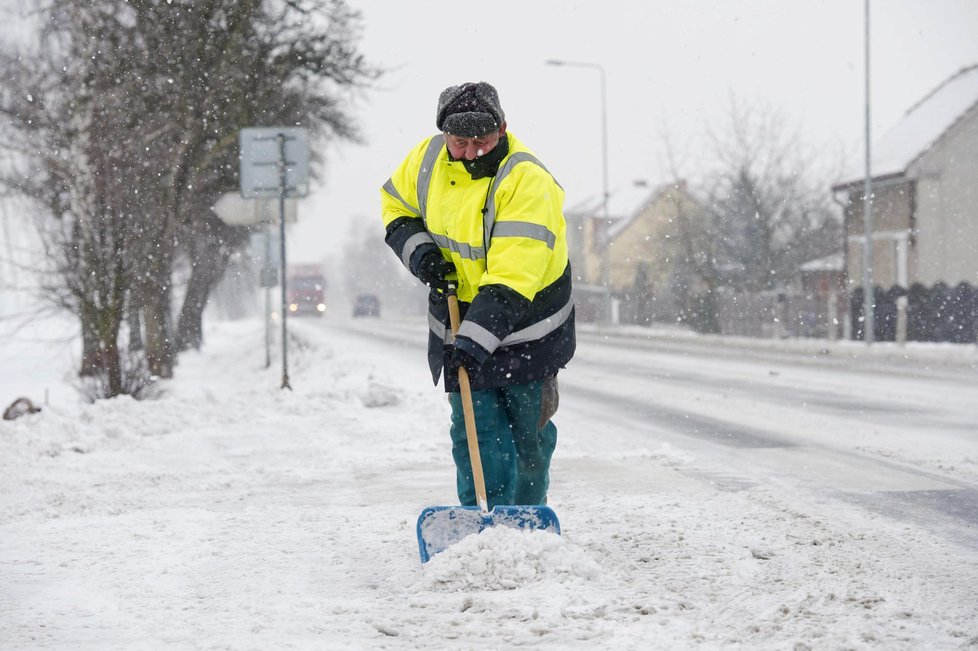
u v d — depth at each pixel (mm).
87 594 5352
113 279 17188
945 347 33906
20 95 21594
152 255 18406
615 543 6277
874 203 52344
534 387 6254
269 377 24859
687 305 54156
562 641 4340
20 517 7707
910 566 5703
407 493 8531
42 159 18938
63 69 22266
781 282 51562
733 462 10125
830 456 10547
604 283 56688
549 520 5738
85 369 20906
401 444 11789
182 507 8016
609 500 7840
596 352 34031
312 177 37250
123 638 4535
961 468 9617
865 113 35500
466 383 5801
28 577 5742
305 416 14734
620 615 4707
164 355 24922
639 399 17609
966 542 6383
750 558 5891
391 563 5934
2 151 22203
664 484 8680
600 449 11305
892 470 9531
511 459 6371
